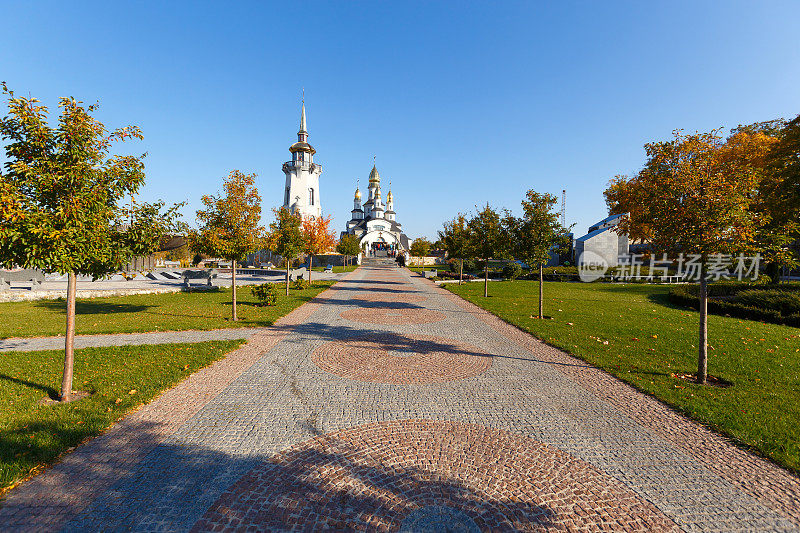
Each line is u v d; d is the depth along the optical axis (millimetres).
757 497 3586
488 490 3623
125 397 5559
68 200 5195
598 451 4379
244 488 3574
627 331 10523
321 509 3291
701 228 6500
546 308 14844
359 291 21469
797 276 34875
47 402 5367
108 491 3482
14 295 15125
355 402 5715
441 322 12242
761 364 7430
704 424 5039
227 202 12023
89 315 12219
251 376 6762
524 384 6570
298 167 66500
